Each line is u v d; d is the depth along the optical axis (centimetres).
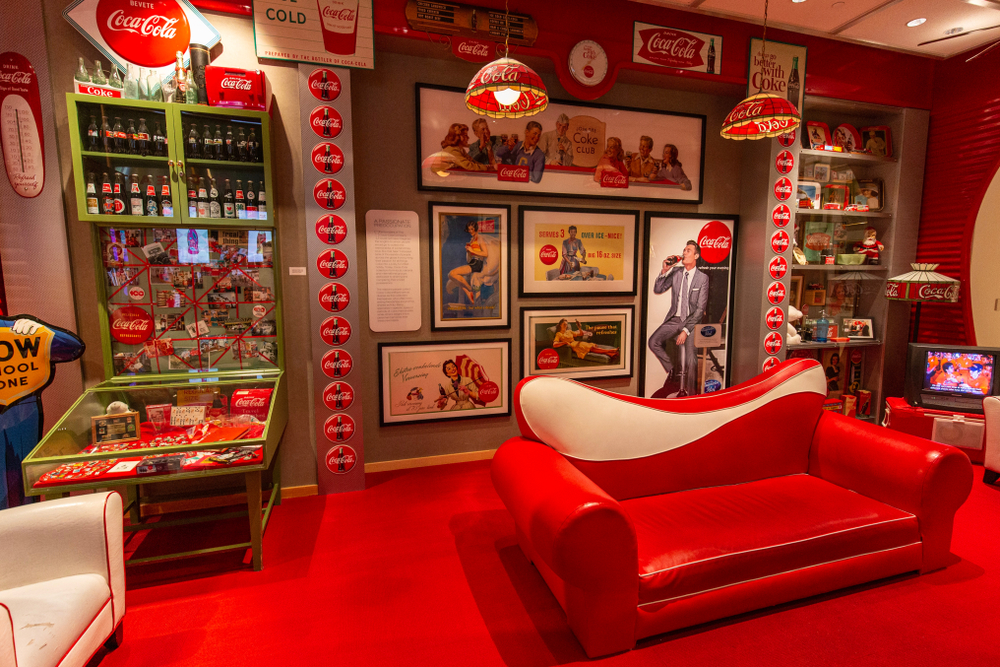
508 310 355
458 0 299
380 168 321
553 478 173
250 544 225
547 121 346
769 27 358
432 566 227
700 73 349
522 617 191
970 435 335
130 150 247
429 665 167
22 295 251
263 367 292
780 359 394
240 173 272
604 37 327
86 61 253
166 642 180
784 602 189
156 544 249
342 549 242
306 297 296
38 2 243
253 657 172
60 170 252
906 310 427
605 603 160
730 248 404
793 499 211
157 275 271
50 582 154
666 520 192
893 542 199
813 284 427
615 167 364
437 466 349
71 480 200
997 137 375
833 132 419
